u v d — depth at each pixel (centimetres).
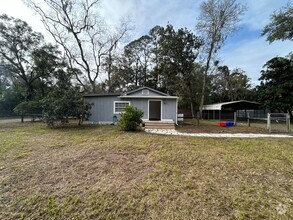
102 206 242
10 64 1792
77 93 1051
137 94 1238
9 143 576
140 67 2528
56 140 627
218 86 2825
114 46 1864
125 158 427
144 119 1204
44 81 2139
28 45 1795
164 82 2195
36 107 1348
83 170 360
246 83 2711
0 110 2141
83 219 219
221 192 271
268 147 536
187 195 264
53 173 346
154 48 2366
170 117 1216
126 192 275
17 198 264
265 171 351
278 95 1605
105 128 946
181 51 1902
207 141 622
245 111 2230
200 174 336
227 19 1346
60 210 236
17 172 350
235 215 219
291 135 779
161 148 512
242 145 561
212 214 222
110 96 1204
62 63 1989
